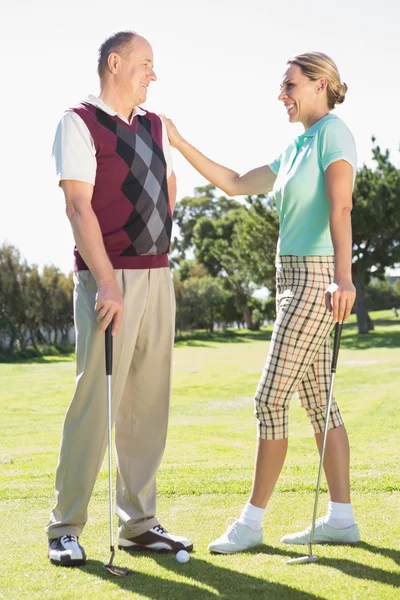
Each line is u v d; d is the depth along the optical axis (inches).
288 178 110.3
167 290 111.0
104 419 104.0
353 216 1163.3
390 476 147.5
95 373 103.7
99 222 105.3
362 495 131.3
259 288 1843.0
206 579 89.7
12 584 88.2
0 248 1327.5
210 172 129.6
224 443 330.0
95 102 105.7
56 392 625.6
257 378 696.4
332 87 113.8
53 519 104.1
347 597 81.7
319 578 88.7
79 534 104.0
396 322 1688.0
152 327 109.8
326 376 111.8
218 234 2025.1
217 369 799.1
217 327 1957.4
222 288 1865.2
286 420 108.2
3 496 143.3
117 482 111.2
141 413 112.0
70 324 1407.5
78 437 103.6
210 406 507.8
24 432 393.1
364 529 110.8
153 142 110.0
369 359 842.2
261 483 106.3
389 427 358.6
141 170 106.4
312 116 114.3
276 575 90.4
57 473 104.7
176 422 419.5
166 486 146.2
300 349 107.1
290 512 122.7
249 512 105.2
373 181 1182.9
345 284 100.4
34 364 1047.6
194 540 109.7
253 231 1240.8
